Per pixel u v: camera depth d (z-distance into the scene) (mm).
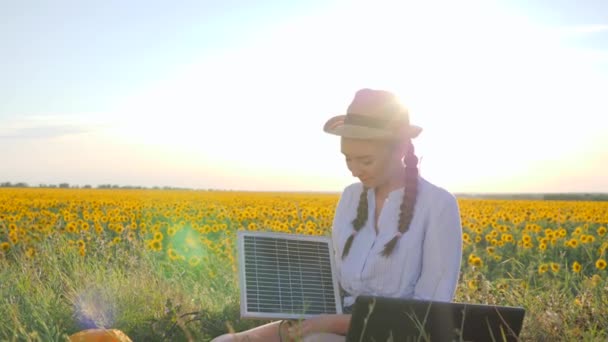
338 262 3848
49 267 7613
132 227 13719
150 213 17406
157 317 5578
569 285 7914
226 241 9898
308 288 3715
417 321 3178
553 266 8766
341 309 3744
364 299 3205
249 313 3512
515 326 3229
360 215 3760
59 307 5879
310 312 3645
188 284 7652
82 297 5973
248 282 3596
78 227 12422
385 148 3506
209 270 8289
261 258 3691
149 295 6102
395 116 3479
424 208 3607
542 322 5379
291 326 3621
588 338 4930
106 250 8961
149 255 8789
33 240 9578
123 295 6039
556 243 12922
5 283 6754
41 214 17234
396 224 3648
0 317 5328
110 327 5461
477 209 24719
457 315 3193
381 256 3621
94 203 25719
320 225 16047
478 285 6852
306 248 3830
